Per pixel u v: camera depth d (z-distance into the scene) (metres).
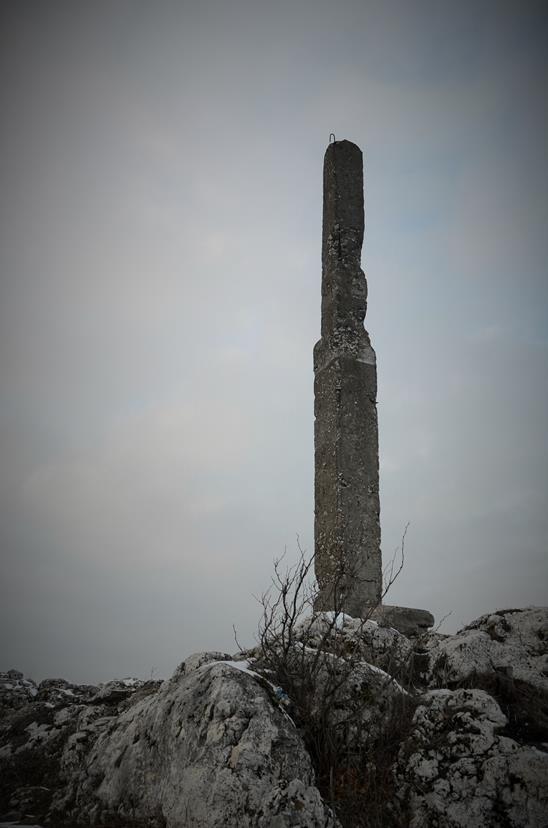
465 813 4.52
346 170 10.62
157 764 5.03
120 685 8.14
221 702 4.88
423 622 7.88
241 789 4.36
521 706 5.50
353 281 10.12
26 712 8.20
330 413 9.55
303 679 5.36
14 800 5.86
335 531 8.97
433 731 5.11
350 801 4.68
